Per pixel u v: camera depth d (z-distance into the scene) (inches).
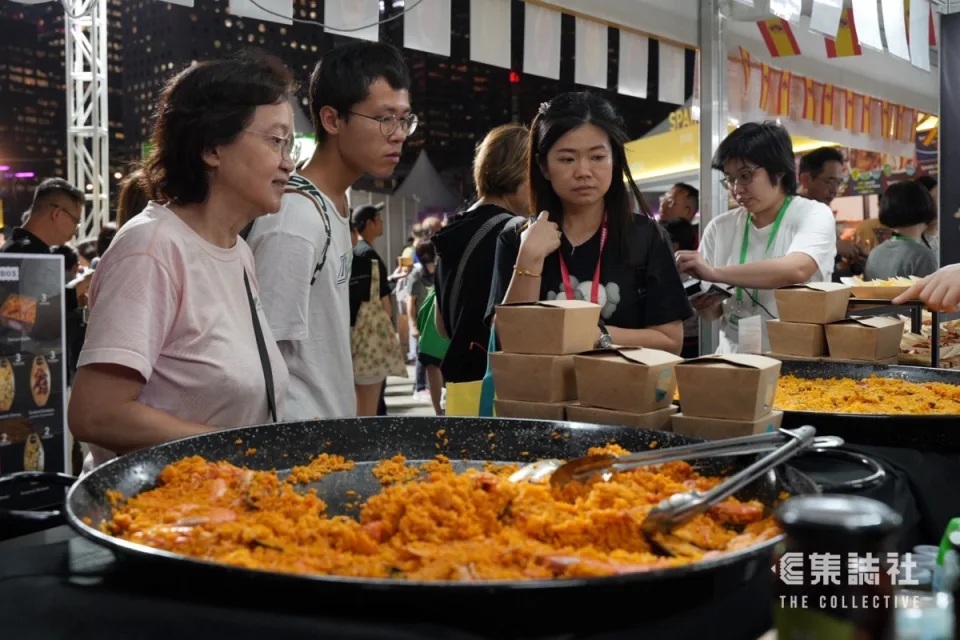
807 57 202.2
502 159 103.9
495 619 26.6
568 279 79.0
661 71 170.9
